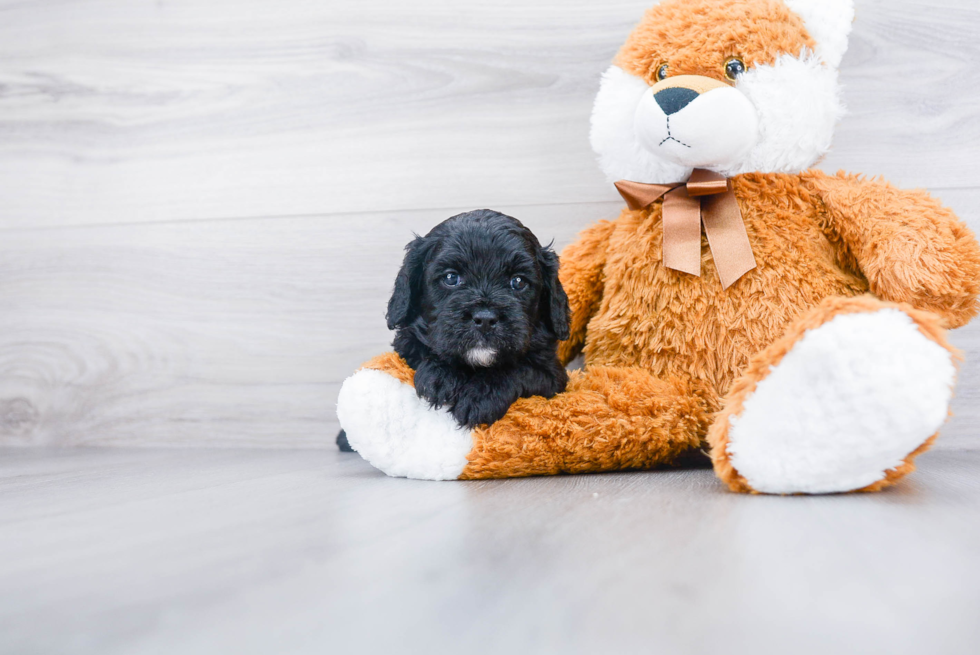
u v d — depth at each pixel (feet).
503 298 3.99
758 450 3.37
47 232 6.83
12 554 2.44
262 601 1.92
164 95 6.68
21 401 6.82
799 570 2.12
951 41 5.56
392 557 2.34
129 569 2.24
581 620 1.75
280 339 6.47
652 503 3.22
